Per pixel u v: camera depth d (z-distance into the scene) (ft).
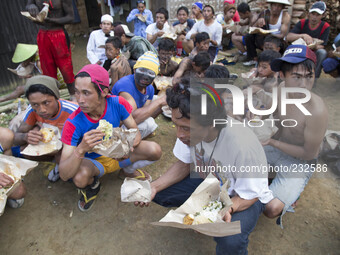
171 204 7.11
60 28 12.75
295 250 6.91
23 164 7.00
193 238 7.37
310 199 8.28
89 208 8.22
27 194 8.80
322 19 19.72
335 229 7.39
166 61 12.59
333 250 6.86
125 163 8.43
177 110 4.78
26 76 13.19
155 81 11.97
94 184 8.10
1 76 14.89
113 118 7.54
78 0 25.26
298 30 17.02
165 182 6.75
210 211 5.29
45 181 9.30
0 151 7.90
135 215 8.08
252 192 5.53
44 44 12.74
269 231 7.41
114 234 7.53
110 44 12.16
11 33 14.52
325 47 19.19
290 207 6.95
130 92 9.07
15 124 9.16
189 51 19.43
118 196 8.71
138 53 13.97
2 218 7.99
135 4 24.09
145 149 8.16
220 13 25.12
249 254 6.86
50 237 7.48
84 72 6.47
